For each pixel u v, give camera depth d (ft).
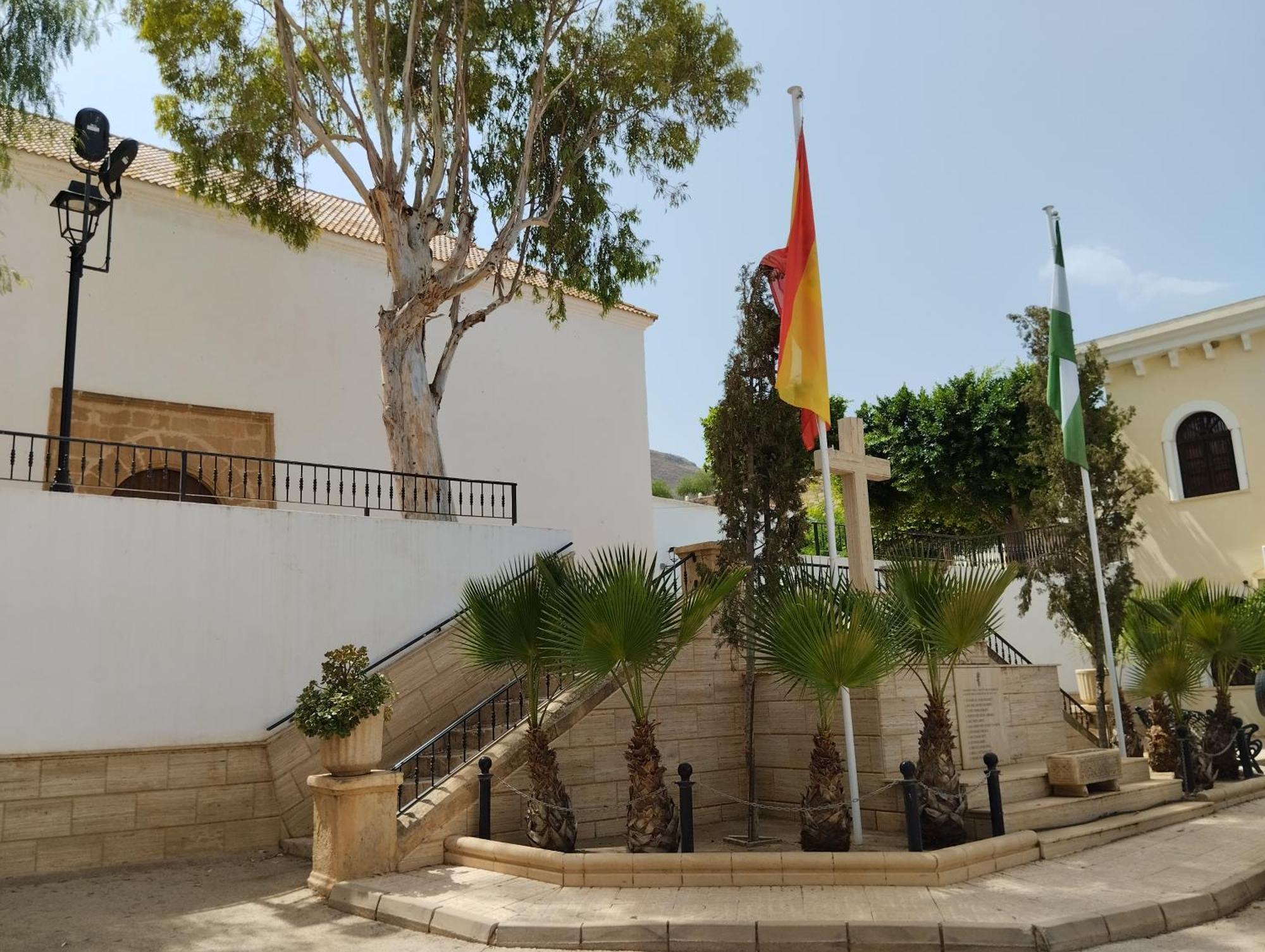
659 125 49.85
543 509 63.16
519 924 20.59
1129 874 24.31
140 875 28.02
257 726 33.22
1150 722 41.42
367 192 46.34
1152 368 70.23
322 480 52.60
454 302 49.08
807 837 25.66
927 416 96.17
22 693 28.63
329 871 25.39
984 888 22.89
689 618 26.35
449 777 28.96
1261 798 38.45
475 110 49.88
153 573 31.78
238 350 50.88
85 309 46.09
